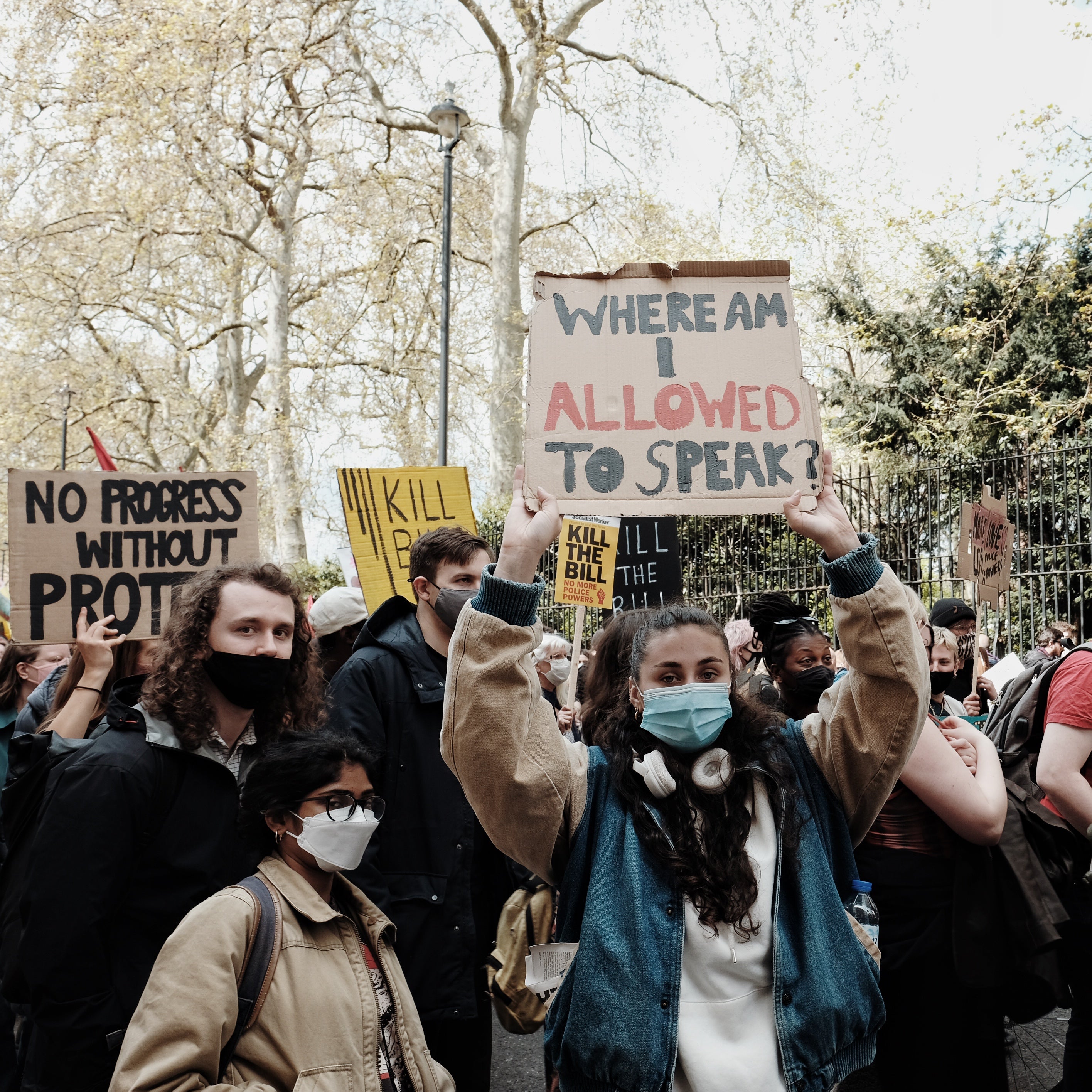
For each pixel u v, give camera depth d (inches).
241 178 796.0
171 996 71.1
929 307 589.0
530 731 74.5
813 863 73.4
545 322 86.2
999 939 105.0
